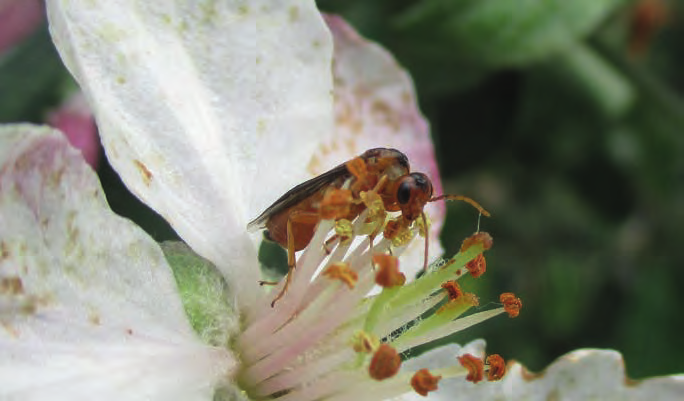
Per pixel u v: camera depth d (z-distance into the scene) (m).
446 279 0.06
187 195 0.06
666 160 0.10
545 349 0.11
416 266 0.07
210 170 0.06
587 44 0.10
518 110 0.09
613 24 0.10
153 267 0.06
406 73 0.07
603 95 0.10
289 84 0.07
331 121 0.07
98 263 0.06
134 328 0.06
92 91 0.06
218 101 0.07
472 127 0.09
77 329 0.06
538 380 0.07
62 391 0.06
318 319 0.06
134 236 0.06
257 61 0.07
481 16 0.08
